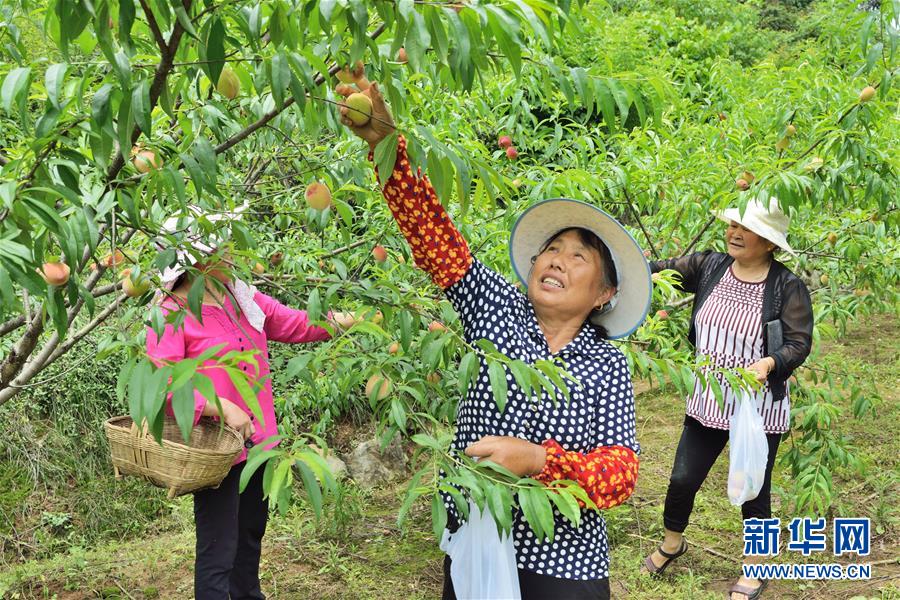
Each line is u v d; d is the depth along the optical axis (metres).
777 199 2.78
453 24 1.15
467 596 1.69
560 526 1.74
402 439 4.68
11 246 1.11
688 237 3.76
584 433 1.73
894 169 2.95
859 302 4.04
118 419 2.10
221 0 1.25
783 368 2.80
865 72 2.43
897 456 4.36
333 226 2.88
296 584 3.31
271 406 2.39
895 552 3.42
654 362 2.25
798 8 12.89
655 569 3.29
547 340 1.85
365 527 3.86
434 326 1.66
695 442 3.08
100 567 3.53
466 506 1.31
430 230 1.72
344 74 1.45
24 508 3.88
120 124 1.21
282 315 2.49
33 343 1.95
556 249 1.84
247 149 2.98
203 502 2.32
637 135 3.49
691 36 8.63
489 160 3.09
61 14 1.13
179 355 2.15
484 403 1.76
